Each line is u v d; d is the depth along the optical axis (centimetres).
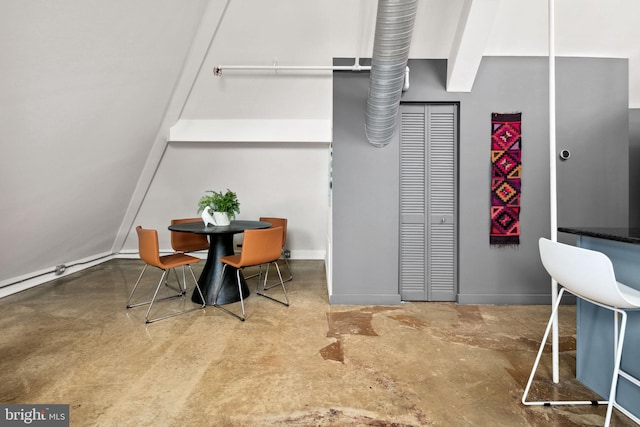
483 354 232
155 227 531
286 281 420
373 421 165
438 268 341
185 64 354
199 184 498
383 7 215
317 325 280
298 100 408
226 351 235
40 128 246
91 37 233
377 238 329
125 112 322
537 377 205
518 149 326
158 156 438
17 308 322
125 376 203
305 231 544
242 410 172
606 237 163
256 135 433
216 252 344
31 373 207
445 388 193
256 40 338
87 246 466
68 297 356
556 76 327
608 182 330
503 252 331
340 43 334
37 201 297
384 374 206
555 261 163
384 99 276
